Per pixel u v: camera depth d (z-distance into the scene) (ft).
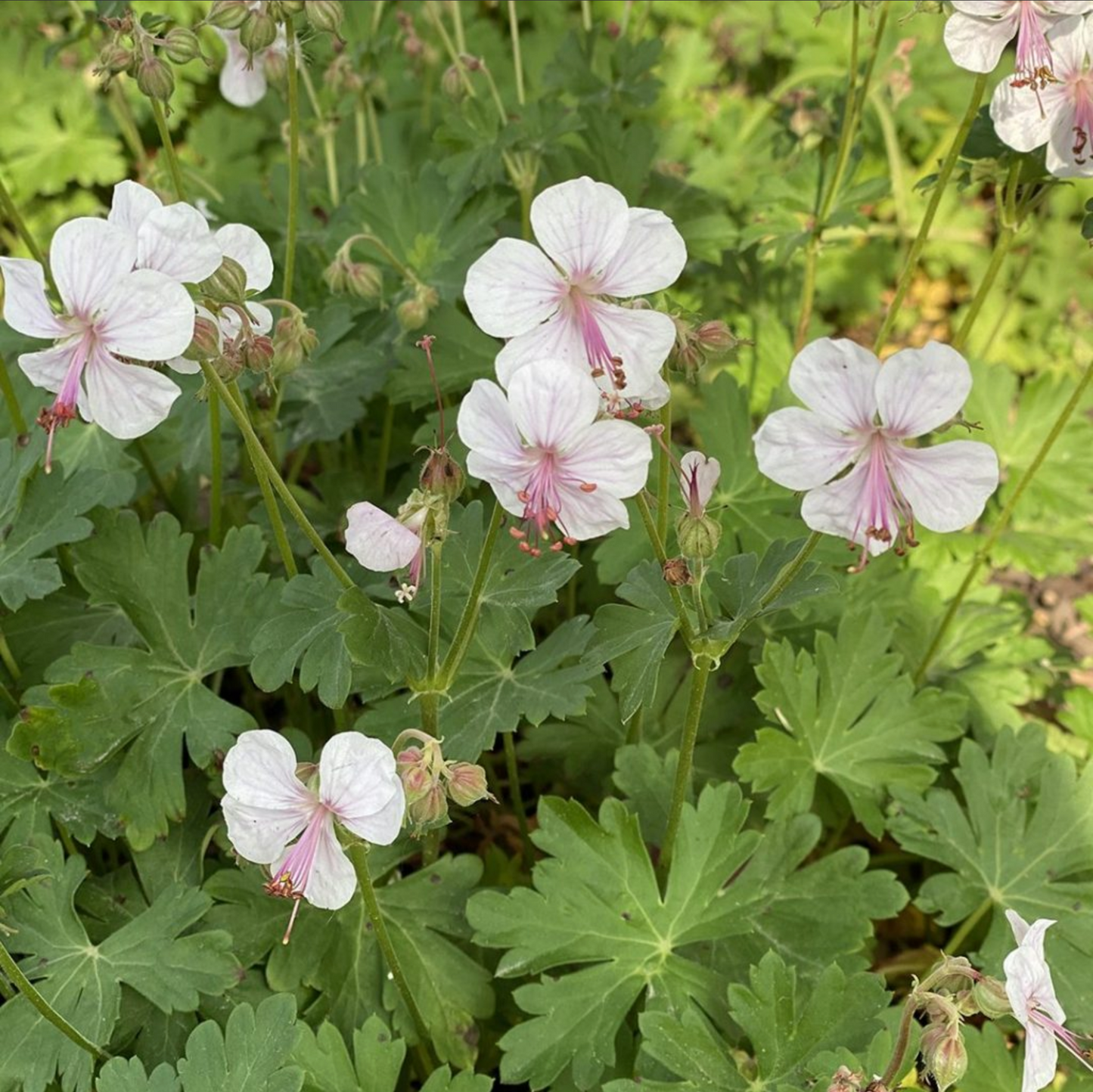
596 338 0.48
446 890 0.64
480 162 0.87
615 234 0.46
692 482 0.51
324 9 0.65
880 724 0.70
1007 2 0.58
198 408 0.72
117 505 0.69
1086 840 0.67
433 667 0.55
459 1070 0.60
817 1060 0.55
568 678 0.59
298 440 0.76
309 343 0.59
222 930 0.60
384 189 0.90
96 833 0.65
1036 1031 0.44
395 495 0.80
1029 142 0.64
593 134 0.94
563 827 0.61
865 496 0.46
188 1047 0.52
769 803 0.68
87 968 0.58
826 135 0.91
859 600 0.81
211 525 0.72
